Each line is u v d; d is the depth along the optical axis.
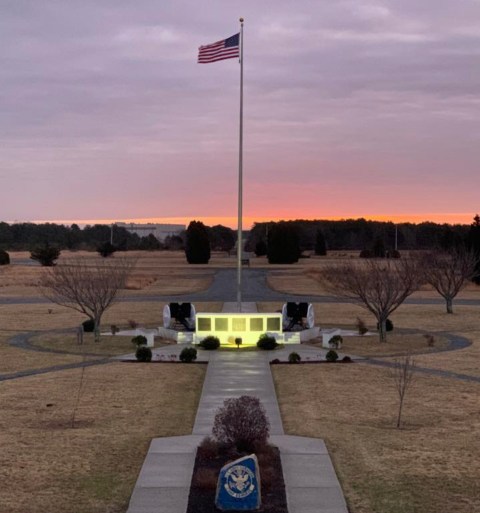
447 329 45.19
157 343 38.75
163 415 22.64
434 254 68.00
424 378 28.88
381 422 21.88
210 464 17.33
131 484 16.25
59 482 16.39
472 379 28.70
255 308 56.56
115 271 65.44
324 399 25.03
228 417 18.28
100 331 43.41
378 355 34.81
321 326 47.16
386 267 64.25
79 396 25.22
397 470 17.30
